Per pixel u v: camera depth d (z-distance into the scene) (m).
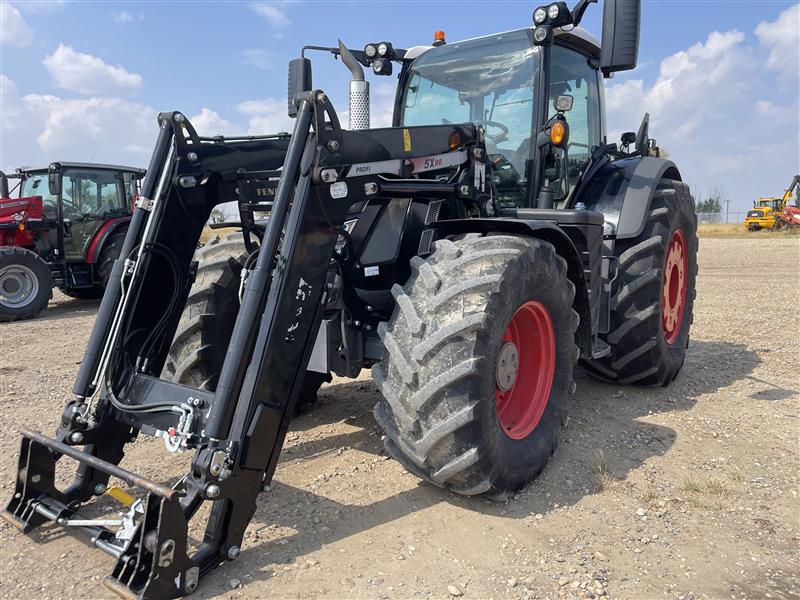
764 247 20.33
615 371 4.36
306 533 2.49
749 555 2.41
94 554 2.36
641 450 3.41
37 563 2.29
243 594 2.10
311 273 2.46
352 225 3.25
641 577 2.25
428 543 2.43
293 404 2.40
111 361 2.61
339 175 2.56
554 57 4.13
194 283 3.17
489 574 2.24
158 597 1.98
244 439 2.20
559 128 3.52
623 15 3.15
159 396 2.49
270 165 3.03
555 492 2.89
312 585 2.15
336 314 2.96
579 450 3.38
